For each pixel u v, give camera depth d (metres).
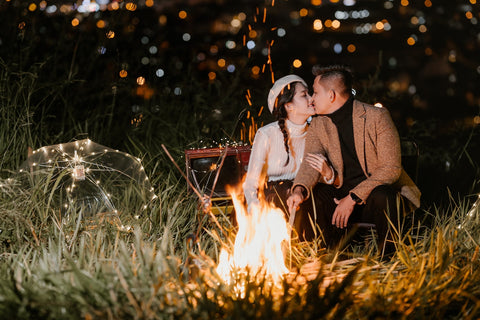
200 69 9.00
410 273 3.43
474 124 7.00
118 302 3.02
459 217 4.45
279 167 4.47
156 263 3.34
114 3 7.72
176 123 6.88
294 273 3.70
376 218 4.08
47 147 4.66
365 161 4.25
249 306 2.98
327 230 4.31
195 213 4.38
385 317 3.02
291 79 4.36
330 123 4.30
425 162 6.41
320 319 2.93
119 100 7.11
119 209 4.56
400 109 8.16
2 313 2.94
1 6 6.79
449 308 3.24
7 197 4.45
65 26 7.33
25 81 6.10
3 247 4.01
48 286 3.16
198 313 2.95
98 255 3.75
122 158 4.80
